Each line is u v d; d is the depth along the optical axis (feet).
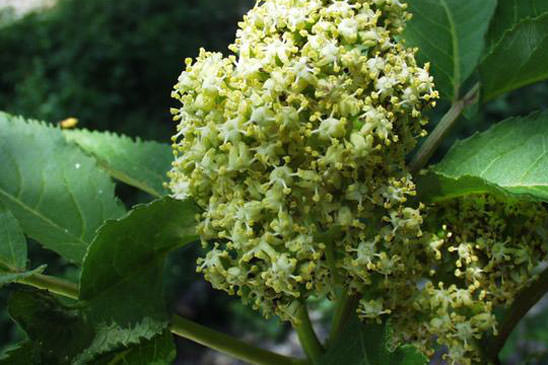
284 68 0.54
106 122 3.68
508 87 0.67
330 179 0.54
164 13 4.25
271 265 0.55
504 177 0.59
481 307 0.58
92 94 3.70
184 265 3.00
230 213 0.55
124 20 4.11
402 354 0.54
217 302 2.94
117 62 3.90
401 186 0.56
